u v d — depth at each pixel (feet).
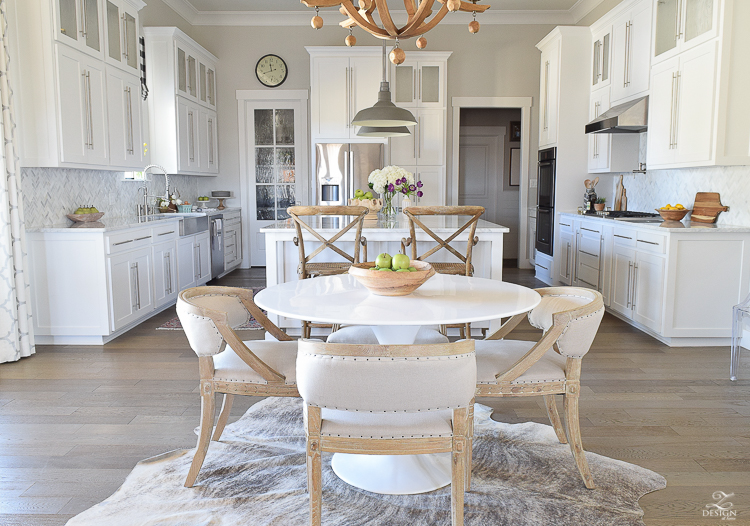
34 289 12.80
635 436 8.41
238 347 6.42
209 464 7.49
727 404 9.62
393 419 5.40
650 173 17.60
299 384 5.15
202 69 22.25
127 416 9.09
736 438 8.36
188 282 18.19
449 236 11.42
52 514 6.36
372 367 4.78
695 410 9.36
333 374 4.86
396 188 15.12
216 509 6.41
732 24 12.11
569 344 6.52
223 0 21.94
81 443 8.14
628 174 19.31
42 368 11.42
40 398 9.84
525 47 23.65
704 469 7.45
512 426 8.70
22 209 11.83
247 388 6.72
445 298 6.66
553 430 8.55
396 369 4.77
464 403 5.13
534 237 24.14
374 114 12.87
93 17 13.66
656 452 7.91
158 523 6.13
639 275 13.97
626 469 7.36
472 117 29.12
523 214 24.70
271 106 24.32
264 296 6.81
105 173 16.47
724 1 12.02
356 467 7.30
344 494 6.78
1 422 8.85
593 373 11.18
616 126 15.61
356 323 5.52
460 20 23.47
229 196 23.98
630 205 19.12
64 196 14.25
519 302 6.43
